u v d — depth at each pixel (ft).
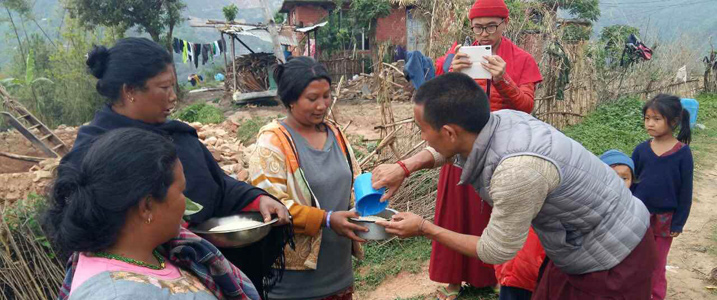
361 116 43.27
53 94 66.23
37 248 12.46
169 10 70.38
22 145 28.30
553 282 7.34
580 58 31.45
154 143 4.12
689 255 14.66
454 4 25.88
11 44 75.36
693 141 29.35
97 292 3.73
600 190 6.34
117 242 4.16
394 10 63.98
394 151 17.92
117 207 3.90
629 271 6.58
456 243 6.86
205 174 6.84
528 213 6.01
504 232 6.13
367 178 7.95
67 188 4.04
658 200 10.84
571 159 6.16
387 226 7.27
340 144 8.82
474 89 6.20
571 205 6.27
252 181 7.98
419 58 13.69
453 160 8.30
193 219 6.63
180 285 4.23
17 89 63.82
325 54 67.21
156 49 6.10
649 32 50.67
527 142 6.08
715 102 41.34
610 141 26.86
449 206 10.91
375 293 13.89
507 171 5.93
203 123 49.29
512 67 10.92
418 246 15.89
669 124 10.69
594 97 33.53
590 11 67.46
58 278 12.30
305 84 7.64
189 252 4.64
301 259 8.21
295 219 7.66
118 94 6.06
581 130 28.55
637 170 11.44
